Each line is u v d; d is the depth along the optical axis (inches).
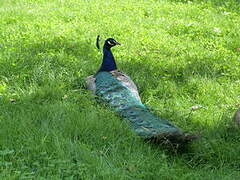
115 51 215.6
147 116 154.4
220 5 301.9
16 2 288.4
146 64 203.5
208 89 187.9
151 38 231.0
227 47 231.5
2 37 224.1
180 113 173.6
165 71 200.5
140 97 182.2
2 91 176.6
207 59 211.9
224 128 164.4
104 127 155.2
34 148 143.8
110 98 166.2
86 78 185.6
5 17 252.5
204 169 147.9
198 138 149.4
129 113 157.1
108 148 148.3
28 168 138.7
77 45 218.2
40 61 197.3
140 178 139.9
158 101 181.2
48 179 135.0
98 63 202.5
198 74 198.7
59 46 215.5
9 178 133.6
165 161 146.1
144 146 149.3
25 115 159.3
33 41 218.5
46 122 155.8
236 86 191.5
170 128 147.0
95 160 141.6
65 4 282.8
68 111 162.9
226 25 258.5
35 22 244.2
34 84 182.2
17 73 189.3
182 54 217.5
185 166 148.0
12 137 148.4
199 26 252.2
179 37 238.8
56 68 194.1
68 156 142.4
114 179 137.0
